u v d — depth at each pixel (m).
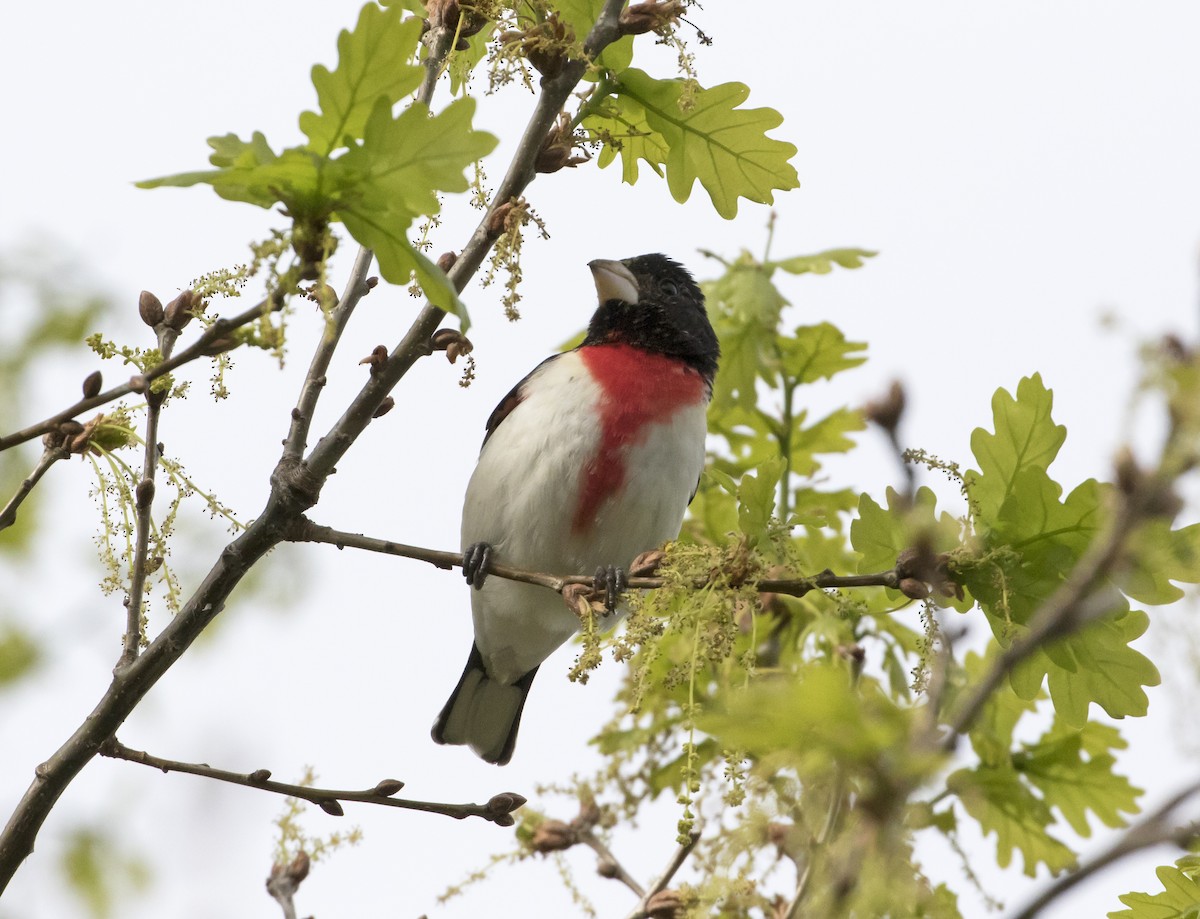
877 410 3.92
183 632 6.12
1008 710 8.52
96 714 5.96
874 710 3.34
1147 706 5.93
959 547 5.83
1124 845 2.82
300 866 6.95
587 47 6.61
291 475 6.40
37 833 5.95
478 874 7.09
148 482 5.92
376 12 4.95
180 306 6.07
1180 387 2.77
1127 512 2.89
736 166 7.58
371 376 6.44
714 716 3.38
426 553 6.57
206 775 6.03
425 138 4.89
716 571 5.84
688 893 5.69
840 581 5.86
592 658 5.81
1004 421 5.98
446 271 6.63
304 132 5.04
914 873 3.45
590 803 7.50
